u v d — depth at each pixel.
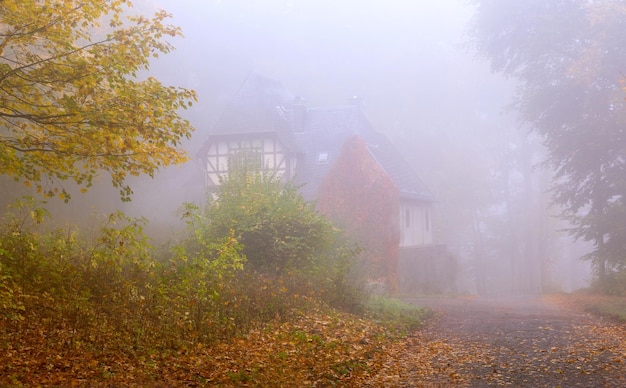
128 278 12.88
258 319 13.71
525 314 21.16
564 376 9.84
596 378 9.63
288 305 15.38
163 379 8.89
